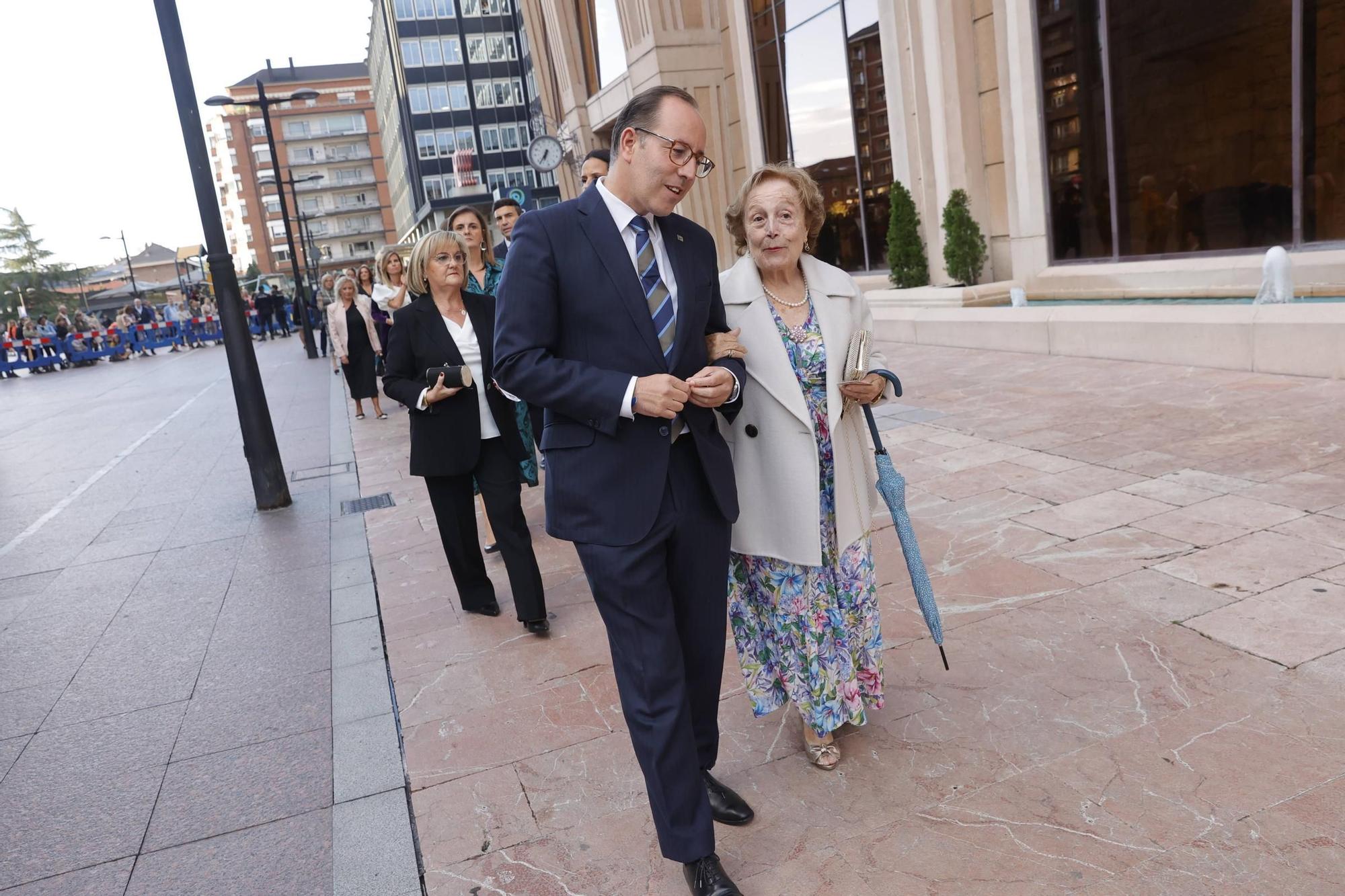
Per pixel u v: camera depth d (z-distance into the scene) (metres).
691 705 2.38
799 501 2.44
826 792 2.50
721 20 17.61
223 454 9.33
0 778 3.12
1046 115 10.64
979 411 6.68
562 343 2.13
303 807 2.75
